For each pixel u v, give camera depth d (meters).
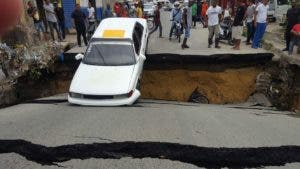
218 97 13.39
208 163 4.54
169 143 5.03
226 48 14.21
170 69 13.81
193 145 4.97
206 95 13.49
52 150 4.72
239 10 15.35
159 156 4.62
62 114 7.35
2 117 7.21
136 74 9.61
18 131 5.69
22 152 4.72
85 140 5.11
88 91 8.78
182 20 14.55
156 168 4.16
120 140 5.12
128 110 7.90
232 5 20.53
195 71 13.70
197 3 23.30
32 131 5.67
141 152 4.74
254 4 14.31
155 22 17.44
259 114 8.91
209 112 8.39
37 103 9.65
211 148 4.89
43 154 4.62
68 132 5.55
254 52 13.16
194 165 4.37
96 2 26.12
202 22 22.08
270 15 22.78
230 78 13.48
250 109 10.80
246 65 13.50
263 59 13.29
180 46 14.86
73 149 4.75
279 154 4.82
